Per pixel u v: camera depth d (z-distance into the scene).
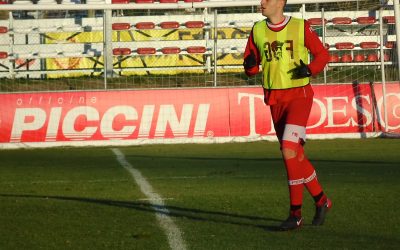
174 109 52.09
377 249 17.20
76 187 30.66
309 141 51.06
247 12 62.78
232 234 19.44
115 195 27.83
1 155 46.97
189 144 51.41
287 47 20.55
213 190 28.33
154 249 17.70
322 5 61.84
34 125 51.72
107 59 56.34
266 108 52.22
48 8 54.66
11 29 60.91
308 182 20.42
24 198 27.45
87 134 51.91
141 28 59.44
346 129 52.44
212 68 58.28
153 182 31.45
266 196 26.36
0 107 51.66
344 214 22.23
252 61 20.98
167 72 58.53
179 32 61.81
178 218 22.20
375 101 52.50
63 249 18.05
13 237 19.67
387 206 23.55
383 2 58.84
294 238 18.77
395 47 56.69
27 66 60.84
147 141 51.97
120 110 52.00
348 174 32.69
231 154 43.81
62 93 51.94
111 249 17.84
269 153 43.97
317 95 52.41
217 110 52.16
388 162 37.47
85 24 64.00
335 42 58.34
